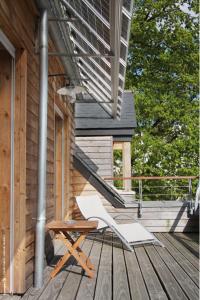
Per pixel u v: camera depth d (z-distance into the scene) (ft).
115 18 11.00
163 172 55.88
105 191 25.86
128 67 60.70
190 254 17.48
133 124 32.63
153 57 60.59
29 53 12.41
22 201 11.41
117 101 23.12
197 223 25.12
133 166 57.00
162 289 11.74
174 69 58.90
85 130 32.24
